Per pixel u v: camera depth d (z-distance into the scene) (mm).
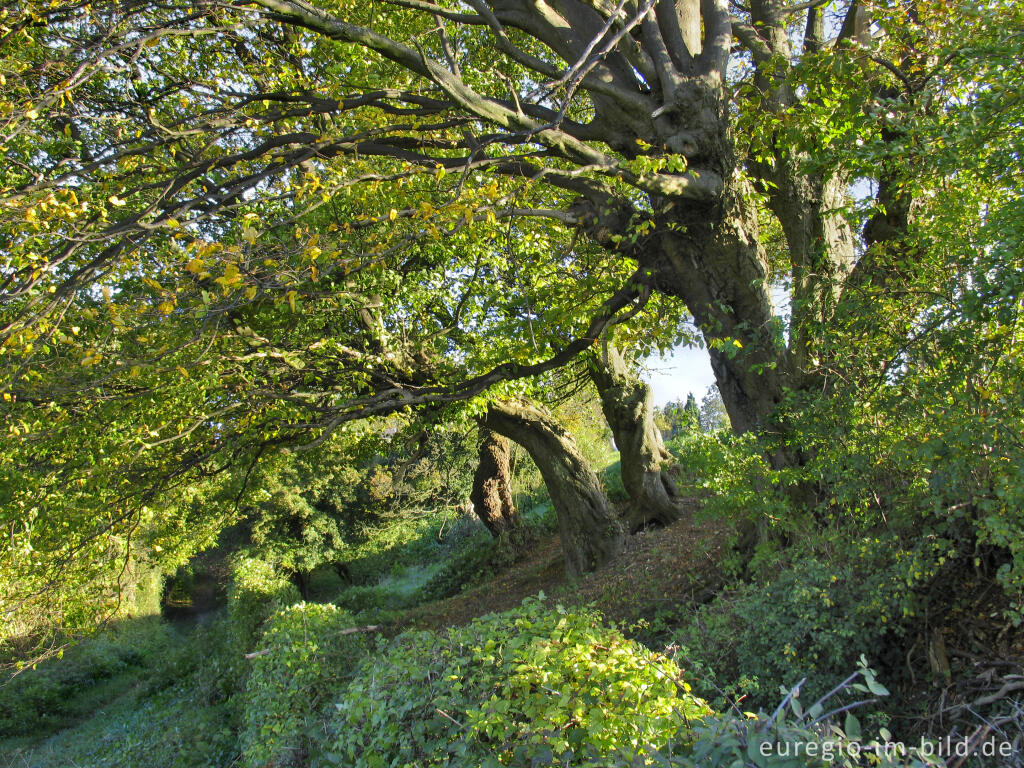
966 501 4566
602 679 3125
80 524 8781
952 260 4562
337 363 9727
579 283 8195
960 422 4070
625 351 14398
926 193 5484
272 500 24406
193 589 32375
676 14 7164
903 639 4980
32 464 7754
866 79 6266
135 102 7145
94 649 21656
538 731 2979
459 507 26422
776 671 5074
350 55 8391
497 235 9000
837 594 4988
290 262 5672
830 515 5895
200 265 4125
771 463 6906
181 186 6340
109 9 5117
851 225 6840
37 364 6609
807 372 6164
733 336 7035
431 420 11531
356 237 6020
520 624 4016
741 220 6875
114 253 5520
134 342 6781
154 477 9531
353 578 28562
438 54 9766
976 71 4609
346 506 27484
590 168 5766
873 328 5172
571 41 6789
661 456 15406
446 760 3422
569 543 13922
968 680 4297
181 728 11695
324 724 5570
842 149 5395
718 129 6586
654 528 14359
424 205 5152
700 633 5871
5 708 17453
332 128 7918
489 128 8359
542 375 12312
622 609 9430
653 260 7418
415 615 16016
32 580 9344
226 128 6734
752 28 7254
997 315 3904
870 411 5082
